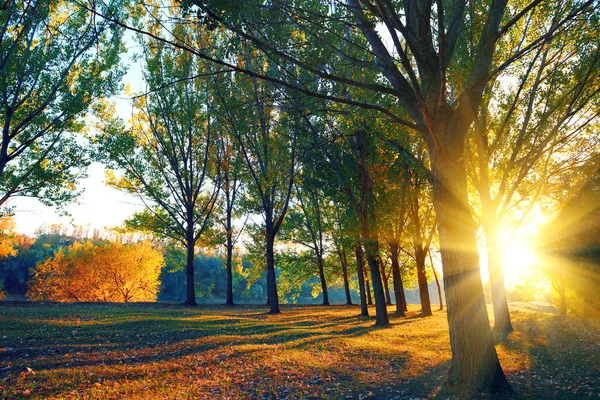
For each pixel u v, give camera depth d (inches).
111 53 786.2
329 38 309.4
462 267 288.4
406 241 1067.3
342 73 370.6
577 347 513.0
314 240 1644.9
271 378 343.9
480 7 451.5
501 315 670.5
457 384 286.5
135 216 1152.8
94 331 523.5
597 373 379.2
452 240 289.7
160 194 1139.3
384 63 285.1
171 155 1171.9
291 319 866.1
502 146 709.3
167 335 524.7
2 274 2815.0
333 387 326.3
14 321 539.8
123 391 288.7
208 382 323.6
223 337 525.3
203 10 232.7
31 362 346.6
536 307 1395.2
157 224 1158.3
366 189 736.3
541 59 605.6
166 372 344.8
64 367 338.6
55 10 735.1
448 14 358.9
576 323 715.4
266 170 989.2
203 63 846.5
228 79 733.9
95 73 788.6
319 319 886.4
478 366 279.4
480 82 274.5
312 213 1592.0
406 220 956.6
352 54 382.3
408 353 474.0
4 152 730.8
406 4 274.4
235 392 302.4
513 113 678.5
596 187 898.1
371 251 756.0
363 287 981.2
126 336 502.9
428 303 1033.5
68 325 552.4
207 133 1181.1
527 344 540.1
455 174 287.9
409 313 1157.1
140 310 850.1
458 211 288.2
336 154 768.3
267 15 266.7
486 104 648.4
